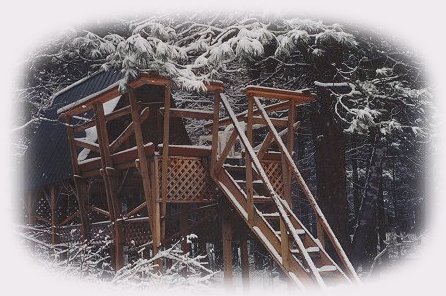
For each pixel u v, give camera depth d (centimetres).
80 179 968
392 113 1255
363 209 1358
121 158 867
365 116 1099
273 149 1083
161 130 1093
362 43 1203
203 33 1127
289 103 889
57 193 1147
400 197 2417
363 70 1202
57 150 1105
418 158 1573
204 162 862
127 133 866
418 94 1155
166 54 812
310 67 1263
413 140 1408
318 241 745
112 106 1034
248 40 922
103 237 918
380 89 1170
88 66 1564
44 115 1263
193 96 1526
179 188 834
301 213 2091
